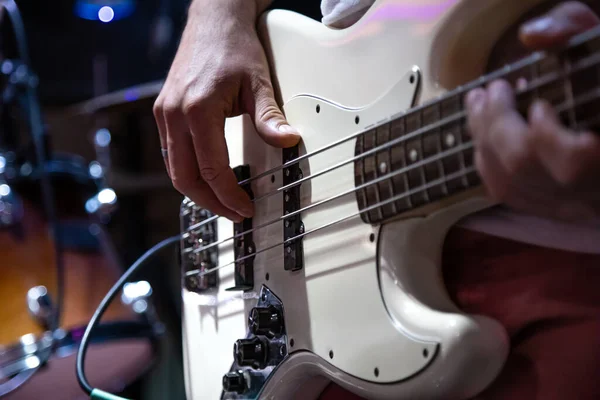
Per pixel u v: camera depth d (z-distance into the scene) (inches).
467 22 25.1
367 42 28.8
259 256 33.6
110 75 113.1
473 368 23.9
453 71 25.6
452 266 27.5
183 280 40.7
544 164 19.5
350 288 28.1
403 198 25.4
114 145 106.6
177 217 110.8
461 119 22.8
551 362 26.2
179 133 35.0
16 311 57.9
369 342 27.0
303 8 59.6
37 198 63.3
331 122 30.1
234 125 36.4
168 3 101.8
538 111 19.4
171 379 77.0
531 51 24.5
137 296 62.8
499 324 24.6
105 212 66.4
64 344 57.0
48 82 113.3
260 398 32.9
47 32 111.8
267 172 33.3
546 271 25.6
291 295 31.2
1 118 67.7
